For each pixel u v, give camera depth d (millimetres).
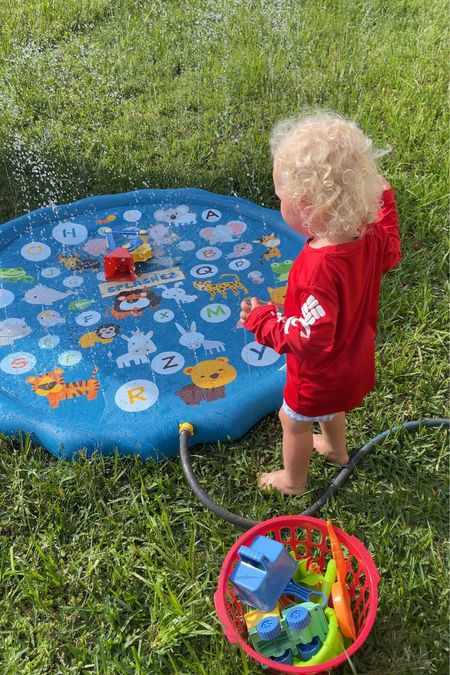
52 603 1799
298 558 1826
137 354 2443
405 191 3166
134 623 1760
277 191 1687
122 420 2188
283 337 1634
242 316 1796
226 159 3486
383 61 4242
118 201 3174
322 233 1618
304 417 1801
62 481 2057
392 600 1734
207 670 1621
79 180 3428
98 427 2152
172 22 4859
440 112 3779
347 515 1955
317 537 1919
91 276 2801
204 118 3848
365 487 2016
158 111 3922
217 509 1922
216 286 2721
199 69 4324
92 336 2525
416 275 2748
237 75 4195
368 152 1613
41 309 2648
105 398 2277
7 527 1997
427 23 4707
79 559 1888
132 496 2025
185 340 2490
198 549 1914
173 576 1833
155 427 2145
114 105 4012
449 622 1694
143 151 3598
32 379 2365
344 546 1821
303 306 1594
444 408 2250
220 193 3312
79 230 3041
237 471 2102
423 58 4250
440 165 3297
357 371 1742
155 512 1989
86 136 3715
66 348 2480
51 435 2141
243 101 3959
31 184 3404
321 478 2064
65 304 2668
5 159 3551
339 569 1615
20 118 3867
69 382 2348
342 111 3779
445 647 1651
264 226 3020
